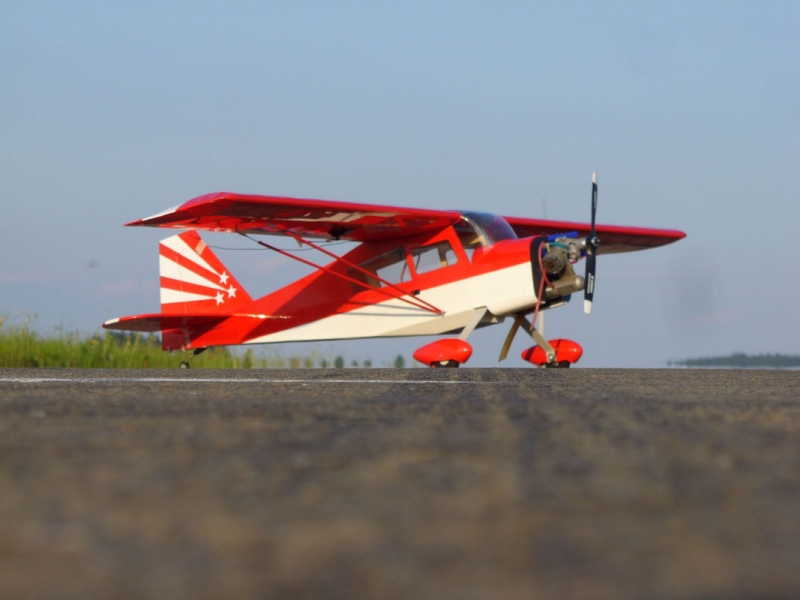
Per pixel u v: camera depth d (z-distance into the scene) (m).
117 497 4.53
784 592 2.76
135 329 48.06
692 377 20.48
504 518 4.00
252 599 2.74
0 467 5.55
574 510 4.16
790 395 13.13
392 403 10.93
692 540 3.54
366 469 5.42
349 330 41.00
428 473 5.26
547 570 3.06
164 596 2.79
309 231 39.50
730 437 7.04
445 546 3.46
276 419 8.69
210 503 4.38
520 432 7.42
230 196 33.28
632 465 5.55
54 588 2.89
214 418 8.80
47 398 12.16
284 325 43.75
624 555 3.29
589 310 35.88
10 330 44.28
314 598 2.74
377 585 2.89
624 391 14.20
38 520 4.00
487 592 2.79
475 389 14.73
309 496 4.55
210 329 46.81
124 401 11.34
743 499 4.43
